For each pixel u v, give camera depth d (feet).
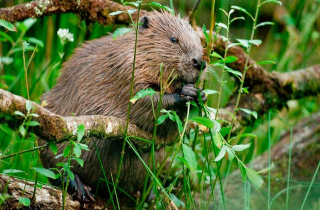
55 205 18.47
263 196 27.37
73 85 22.17
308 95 33.17
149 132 20.89
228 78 35.63
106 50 21.94
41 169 15.98
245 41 18.98
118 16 26.89
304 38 40.29
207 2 41.45
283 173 29.81
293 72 32.91
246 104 30.73
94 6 26.21
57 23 36.22
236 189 27.71
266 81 31.35
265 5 43.16
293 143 31.58
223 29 36.17
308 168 30.12
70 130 15.99
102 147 20.90
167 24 21.75
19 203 16.62
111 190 21.70
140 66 20.98
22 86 31.45
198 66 20.86
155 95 20.40
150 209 19.54
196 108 18.95
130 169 21.65
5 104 14.29
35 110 15.01
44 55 34.32
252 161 29.43
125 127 18.83
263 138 33.50
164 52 21.09
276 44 42.37
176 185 27.20
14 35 35.04
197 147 26.58
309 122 32.78
